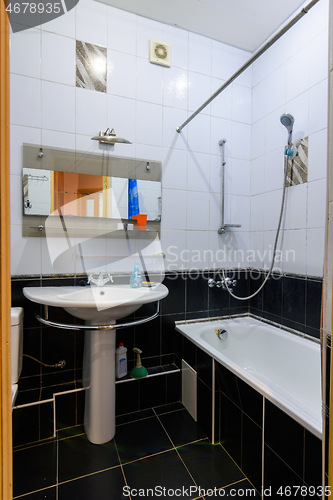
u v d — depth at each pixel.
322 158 1.51
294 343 1.62
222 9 1.66
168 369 1.79
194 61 1.88
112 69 1.64
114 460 1.28
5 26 0.40
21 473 1.20
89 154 1.60
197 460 1.27
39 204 1.50
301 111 1.64
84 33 1.57
